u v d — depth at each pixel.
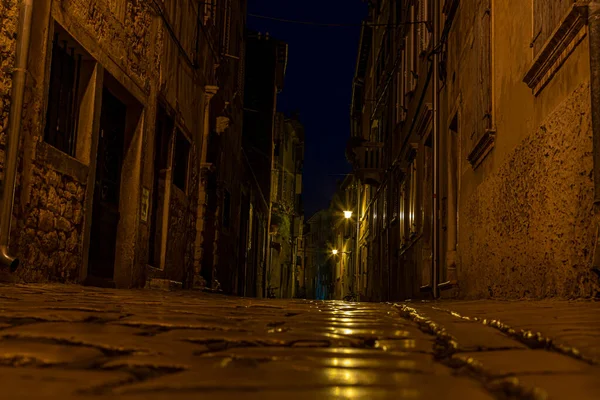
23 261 6.65
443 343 2.65
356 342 2.64
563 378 1.67
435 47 12.98
